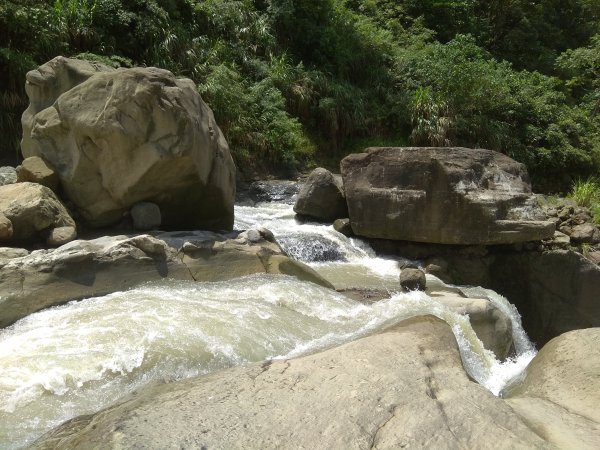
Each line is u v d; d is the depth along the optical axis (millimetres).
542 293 9266
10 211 6461
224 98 14516
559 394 4438
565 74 25016
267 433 3277
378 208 9383
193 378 4082
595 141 19672
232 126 14672
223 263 6773
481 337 6570
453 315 6340
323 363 4141
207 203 8141
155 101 7020
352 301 6590
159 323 5168
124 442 3172
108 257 6133
